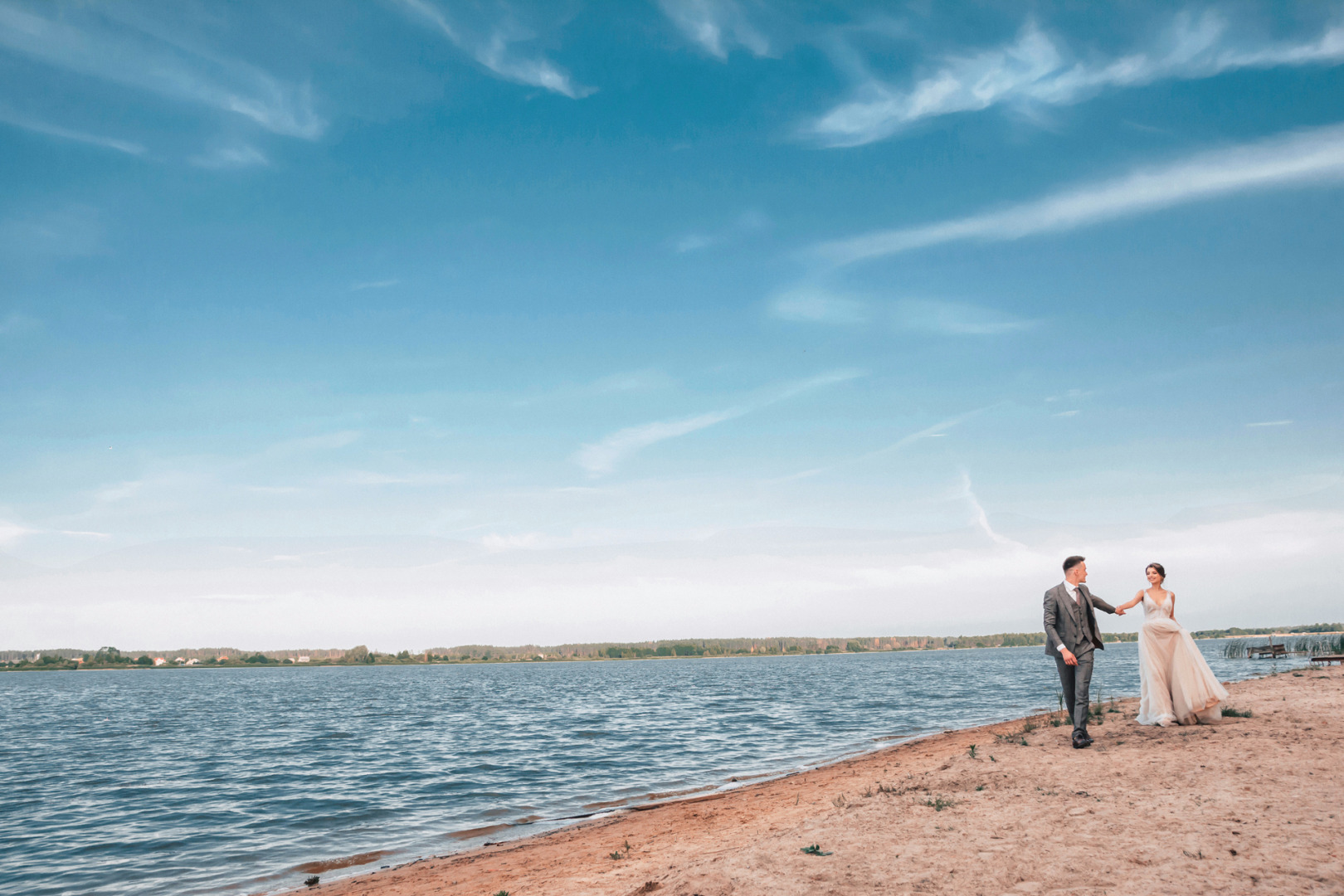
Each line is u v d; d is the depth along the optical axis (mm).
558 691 86250
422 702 69938
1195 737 12430
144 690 122188
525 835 15250
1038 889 6352
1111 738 13117
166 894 12727
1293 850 6797
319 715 55312
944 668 126625
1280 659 63406
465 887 10664
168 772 27391
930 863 7277
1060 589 13273
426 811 18453
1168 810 8430
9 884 13695
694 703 56406
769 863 7707
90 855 15609
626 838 13258
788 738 30375
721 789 19047
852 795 13711
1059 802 9211
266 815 18844
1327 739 11500
